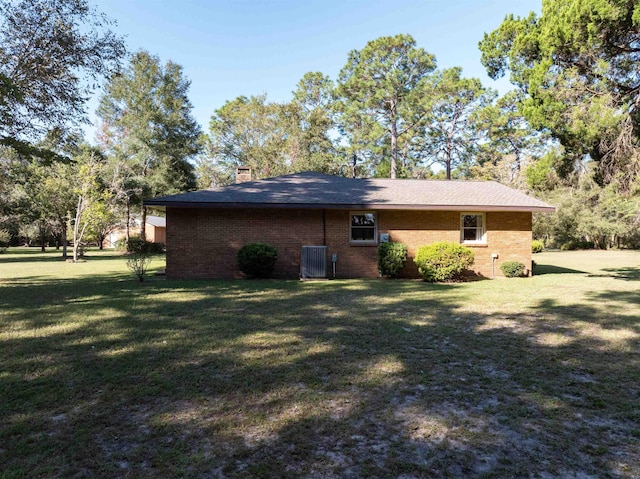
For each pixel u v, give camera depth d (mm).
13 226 34219
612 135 10625
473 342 5363
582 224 31062
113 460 2543
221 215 13500
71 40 11328
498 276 14352
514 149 37312
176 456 2588
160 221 36750
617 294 9688
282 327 6215
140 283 11953
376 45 34375
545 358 4680
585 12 10156
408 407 3363
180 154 37188
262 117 42938
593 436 2883
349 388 3779
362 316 7051
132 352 4895
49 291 10227
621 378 4047
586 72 11148
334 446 2734
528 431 2953
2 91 9102
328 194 14336
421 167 43094
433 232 14266
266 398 3541
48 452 2631
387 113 36656
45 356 4734
